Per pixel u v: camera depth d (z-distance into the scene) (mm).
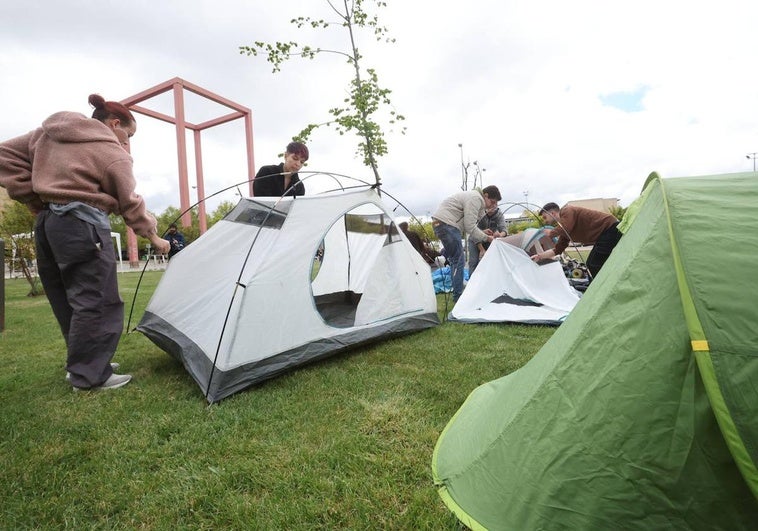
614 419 1025
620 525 991
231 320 2533
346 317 4090
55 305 2678
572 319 1351
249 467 1720
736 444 841
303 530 1375
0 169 2420
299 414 2188
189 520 1461
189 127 22625
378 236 5141
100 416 2227
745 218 1004
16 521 1443
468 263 6250
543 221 7008
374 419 2086
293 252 2885
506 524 1151
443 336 3691
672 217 1055
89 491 1624
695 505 934
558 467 1091
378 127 6008
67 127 2369
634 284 1116
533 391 1262
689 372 944
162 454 1860
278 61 6105
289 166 4227
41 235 2492
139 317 4992
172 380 2783
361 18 5992
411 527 1364
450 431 1771
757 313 873
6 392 2588
